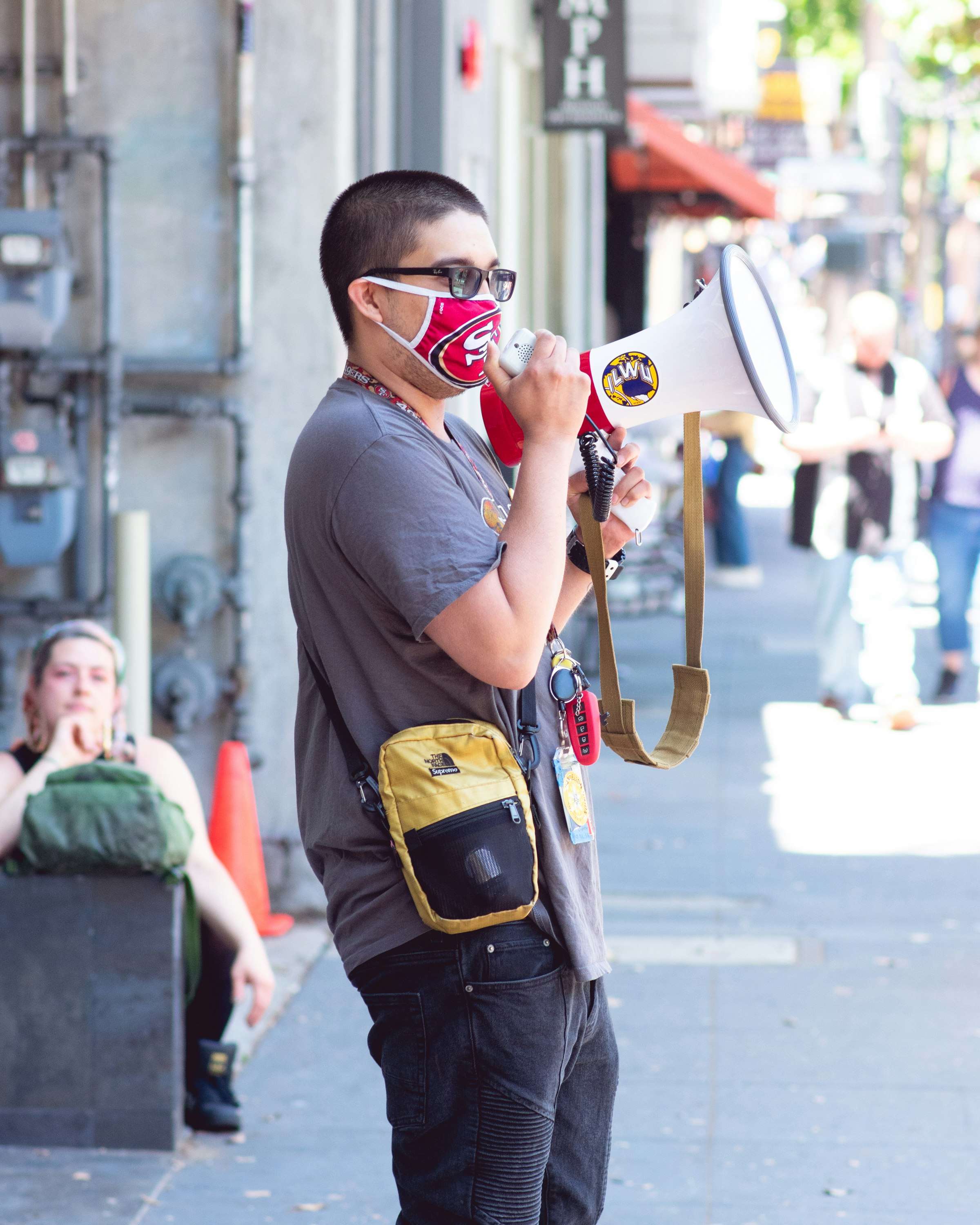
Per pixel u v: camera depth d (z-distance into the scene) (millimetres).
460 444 4609
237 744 10242
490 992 4230
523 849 4211
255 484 10578
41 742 7648
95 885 7094
